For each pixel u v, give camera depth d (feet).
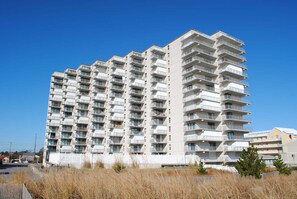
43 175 36.55
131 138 220.84
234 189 20.77
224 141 188.65
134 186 21.70
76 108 263.90
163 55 230.27
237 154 192.24
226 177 23.66
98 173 29.09
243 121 197.16
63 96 277.64
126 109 235.40
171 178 21.98
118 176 24.93
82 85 273.54
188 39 208.03
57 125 277.23
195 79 192.34
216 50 209.56
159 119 217.36
